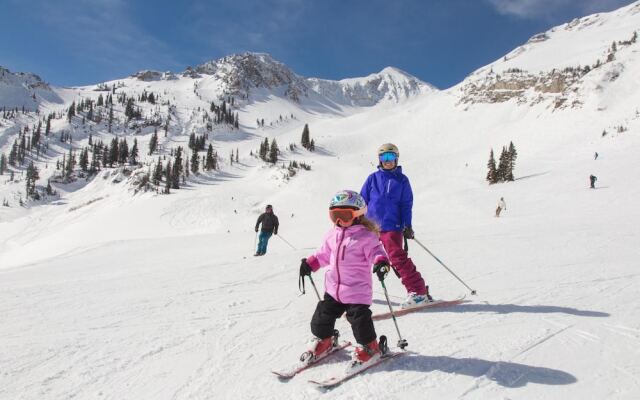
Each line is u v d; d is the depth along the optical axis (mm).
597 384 3059
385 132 186625
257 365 3689
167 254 16125
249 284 7223
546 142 102375
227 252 15062
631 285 5824
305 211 74125
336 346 3818
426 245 11016
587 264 7445
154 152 193875
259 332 4598
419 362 3535
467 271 7410
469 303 5340
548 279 6453
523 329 4258
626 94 116688
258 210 79375
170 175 113750
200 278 7871
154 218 78625
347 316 3523
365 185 5645
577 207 30656
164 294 6539
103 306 5879
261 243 13000
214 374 3521
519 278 6656
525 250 9414
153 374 3549
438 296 5824
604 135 76500
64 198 150500
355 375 3326
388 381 3201
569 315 4629
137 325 4926
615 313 4617
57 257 19812
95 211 106875
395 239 5320
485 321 4566
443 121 177125
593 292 5555
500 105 171750
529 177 56906
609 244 9609
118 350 4113
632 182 37469
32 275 11672
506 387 3068
